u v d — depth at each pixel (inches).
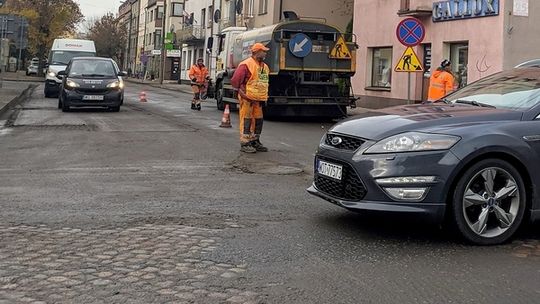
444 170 202.5
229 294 161.9
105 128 568.4
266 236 217.6
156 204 265.0
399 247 207.9
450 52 803.4
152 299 157.2
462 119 215.5
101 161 384.5
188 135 529.0
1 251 193.8
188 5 2409.0
